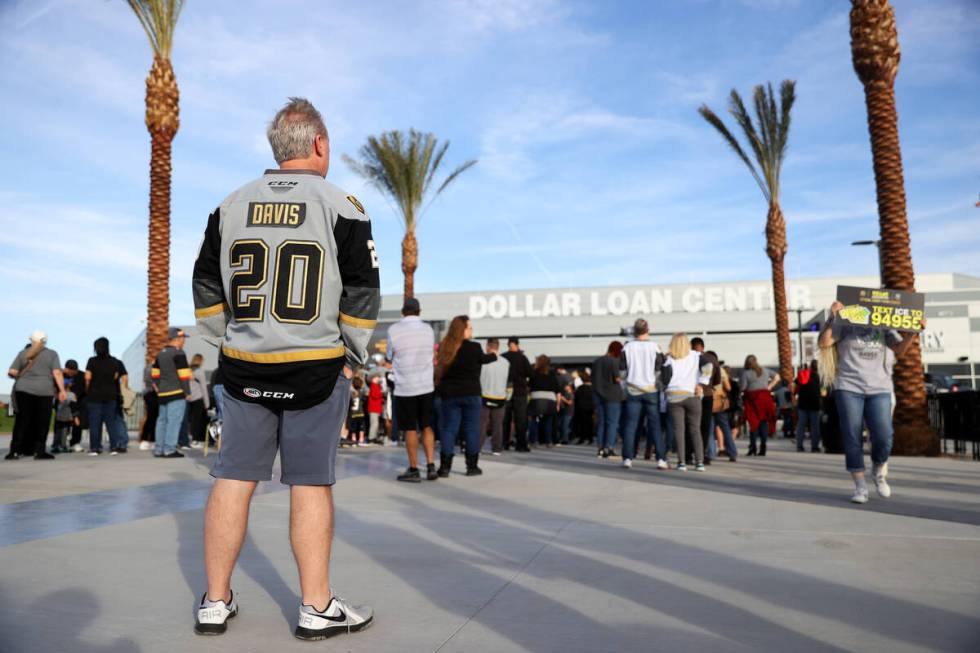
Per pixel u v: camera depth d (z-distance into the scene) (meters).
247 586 2.99
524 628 2.44
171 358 10.29
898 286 12.71
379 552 3.68
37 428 9.93
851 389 5.77
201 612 2.38
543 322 60.84
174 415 10.36
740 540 3.98
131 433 17.94
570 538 4.06
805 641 2.29
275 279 2.40
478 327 61.56
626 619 2.54
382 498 5.81
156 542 3.82
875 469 5.90
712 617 2.55
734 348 57.50
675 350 8.77
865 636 2.34
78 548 3.66
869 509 5.21
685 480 7.39
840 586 2.97
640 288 59.81
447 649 2.24
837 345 5.91
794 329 56.44
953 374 51.59
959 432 11.73
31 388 9.82
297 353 2.36
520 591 2.92
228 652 2.21
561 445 16.34
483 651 2.22
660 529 4.35
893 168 12.90
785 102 24.38
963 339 51.69
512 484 6.89
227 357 2.44
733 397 12.34
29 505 5.20
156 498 5.59
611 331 59.88
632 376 9.04
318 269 2.41
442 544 3.89
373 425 14.69
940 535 4.11
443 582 3.06
